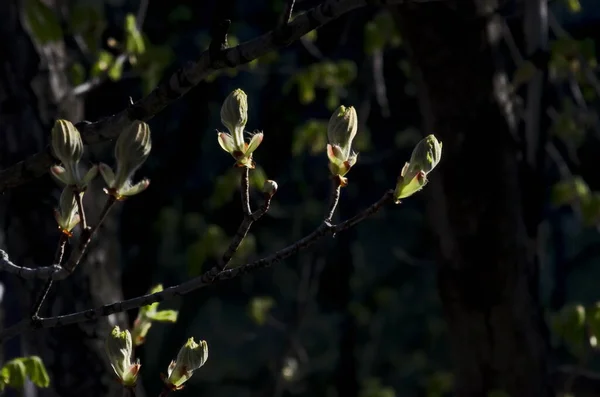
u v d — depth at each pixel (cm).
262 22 1001
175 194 999
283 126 1037
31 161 329
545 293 1576
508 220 652
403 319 1916
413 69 636
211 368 1847
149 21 958
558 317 626
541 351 682
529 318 677
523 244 663
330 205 284
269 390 967
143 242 981
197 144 988
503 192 645
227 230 1063
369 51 802
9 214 561
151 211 977
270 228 1234
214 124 1102
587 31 1007
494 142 636
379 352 1886
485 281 663
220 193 903
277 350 1888
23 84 560
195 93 973
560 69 766
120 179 253
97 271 577
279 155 1043
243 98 278
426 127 648
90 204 575
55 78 573
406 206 1271
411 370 1895
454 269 667
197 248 889
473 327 677
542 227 698
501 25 632
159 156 974
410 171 277
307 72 894
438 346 1928
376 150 1078
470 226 652
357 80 992
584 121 838
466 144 634
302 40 884
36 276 282
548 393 679
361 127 883
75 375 574
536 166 664
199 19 966
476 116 629
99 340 577
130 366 291
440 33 608
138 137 251
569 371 675
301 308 960
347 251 1170
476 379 688
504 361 678
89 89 602
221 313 1908
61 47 582
